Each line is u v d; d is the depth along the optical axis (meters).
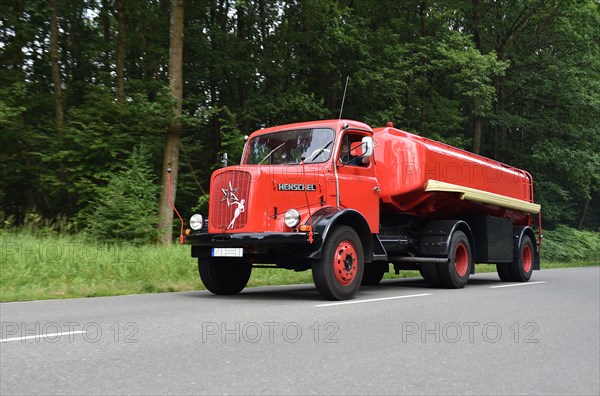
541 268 22.00
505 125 30.44
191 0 23.52
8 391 3.38
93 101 18.44
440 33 26.20
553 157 29.50
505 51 31.55
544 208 31.30
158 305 7.25
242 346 4.69
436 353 4.63
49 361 4.11
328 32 22.88
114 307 7.02
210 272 9.01
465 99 31.03
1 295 7.85
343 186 9.12
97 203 16.44
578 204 44.84
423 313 6.84
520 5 30.17
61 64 22.64
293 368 4.02
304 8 22.86
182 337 5.02
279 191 8.30
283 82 24.19
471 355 4.61
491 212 12.91
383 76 23.59
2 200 20.75
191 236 8.53
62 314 6.35
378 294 9.37
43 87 21.81
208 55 23.47
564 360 4.54
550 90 30.48
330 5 22.88
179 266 11.21
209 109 17.11
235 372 3.88
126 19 22.14
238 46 23.91
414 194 10.61
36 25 21.27
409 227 11.21
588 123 31.16
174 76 16.50
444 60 24.38
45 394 3.33
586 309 7.66
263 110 22.47
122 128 18.05
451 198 11.24
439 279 10.86
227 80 25.16
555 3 29.92
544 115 31.47
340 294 8.14
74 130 17.78
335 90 24.39
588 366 4.35
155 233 14.88
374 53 24.36
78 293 8.48
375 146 10.61
